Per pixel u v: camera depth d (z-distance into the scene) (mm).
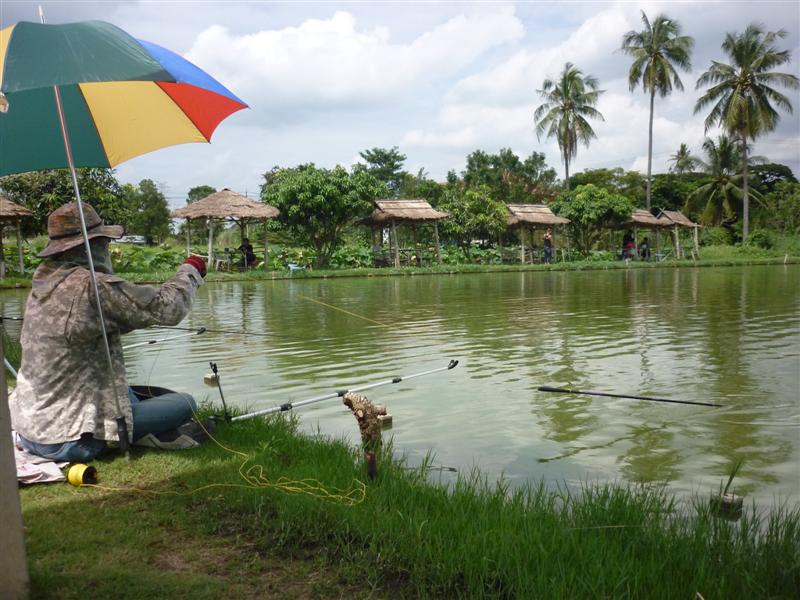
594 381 6750
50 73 2939
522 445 4785
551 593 2494
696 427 5176
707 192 48719
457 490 3516
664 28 44188
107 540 2939
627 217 39844
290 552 2902
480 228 37250
